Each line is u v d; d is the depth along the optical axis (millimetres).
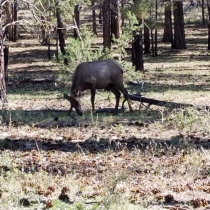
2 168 9180
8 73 34781
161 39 51188
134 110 17906
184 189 8070
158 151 11172
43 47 46844
